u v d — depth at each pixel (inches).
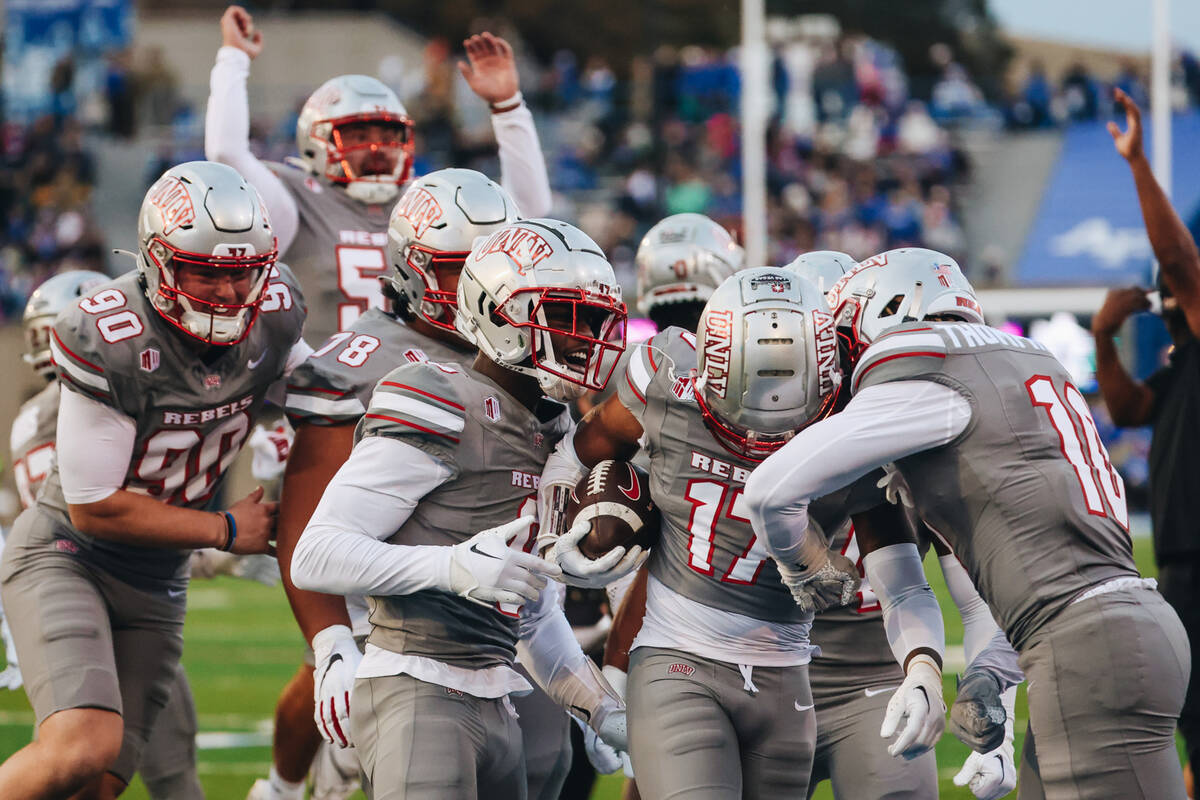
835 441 395.5
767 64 2775.6
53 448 611.8
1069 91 3073.3
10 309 2527.1
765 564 428.8
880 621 494.9
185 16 3946.9
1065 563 402.3
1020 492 405.1
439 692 406.9
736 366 396.8
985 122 3056.1
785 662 440.5
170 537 488.1
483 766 415.2
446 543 415.5
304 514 483.5
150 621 530.6
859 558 493.0
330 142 645.3
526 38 4165.8
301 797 621.9
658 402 428.8
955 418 406.9
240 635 1309.1
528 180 683.4
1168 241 631.8
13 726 922.7
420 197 495.2
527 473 425.7
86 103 3009.4
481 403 418.0
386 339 507.2
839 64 2810.0
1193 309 634.2
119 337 478.3
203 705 973.2
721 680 429.7
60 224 2598.4
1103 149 2972.4
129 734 525.3
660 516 439.5
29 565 513.0
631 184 2566.4
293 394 494.3
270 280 513.7
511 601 394.3
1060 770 402.6
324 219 647.8
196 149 2748.5
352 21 3695.9
